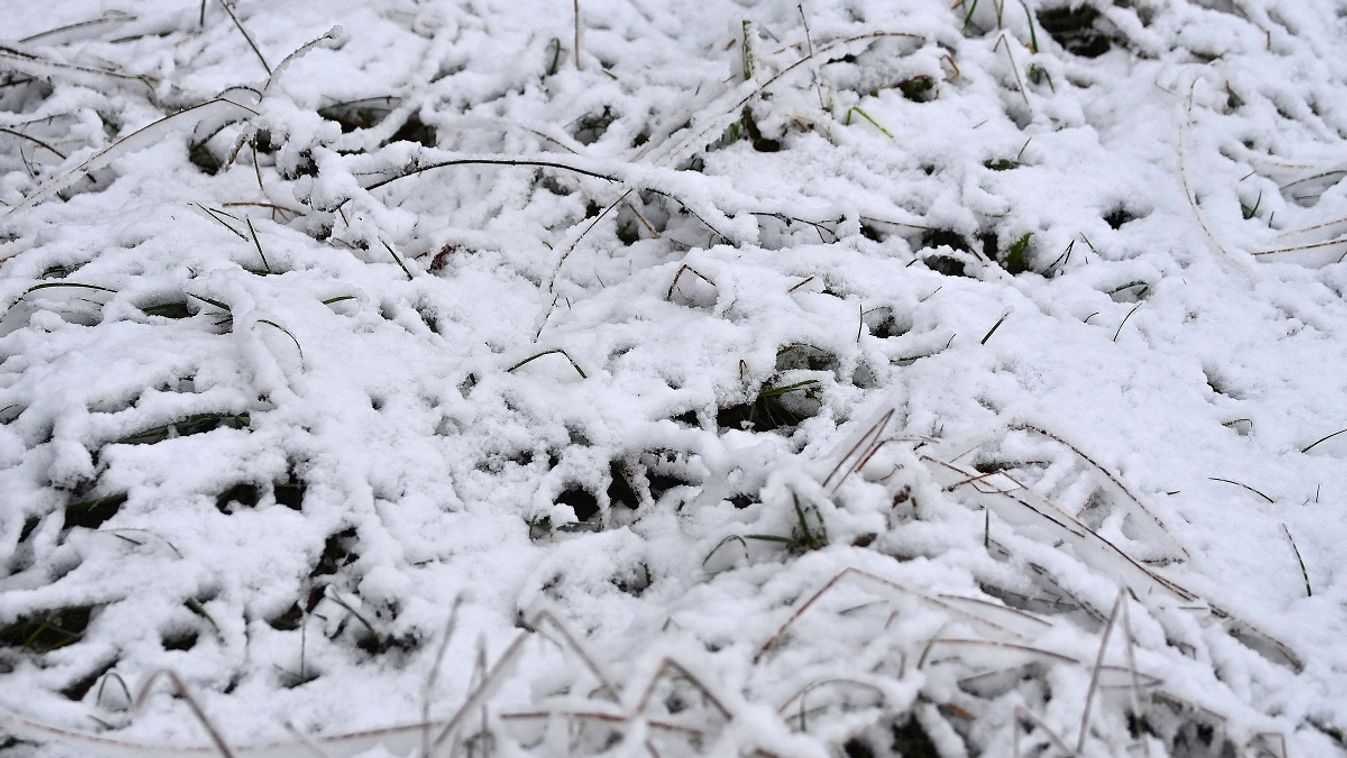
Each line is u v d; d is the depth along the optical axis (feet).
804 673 4.28
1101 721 4.29
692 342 4.91
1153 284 5.17
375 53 5.63
